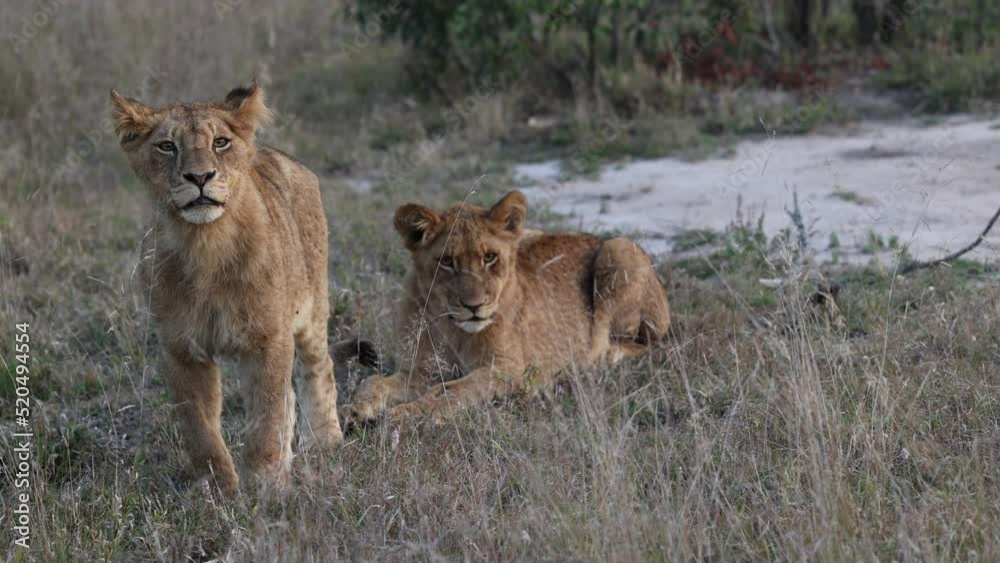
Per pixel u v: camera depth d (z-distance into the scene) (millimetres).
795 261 12555
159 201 8375
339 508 8203
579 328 11820
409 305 11250
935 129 19750
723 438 8555
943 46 22812
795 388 8492
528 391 10578
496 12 22250
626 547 6793
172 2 25062
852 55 23578
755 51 23938
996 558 6691
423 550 7238
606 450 7973
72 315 12898
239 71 24203
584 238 12531
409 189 18766
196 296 8445
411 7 23359
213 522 8219
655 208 17047
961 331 10266
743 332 10883
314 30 27703
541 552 7152
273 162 9609
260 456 8578
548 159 20422
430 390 10539
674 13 23203
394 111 23234
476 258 10641
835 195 16656
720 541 7258
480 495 8062
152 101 22141
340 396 11070
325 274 10039
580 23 22719
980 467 7883
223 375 11344
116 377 11008
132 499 8469
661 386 9734
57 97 21500
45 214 16625
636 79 22453
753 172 18344
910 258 13375
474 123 21797
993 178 16609
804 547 6848
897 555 6875
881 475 7902
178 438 9711
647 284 12172
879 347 10016
